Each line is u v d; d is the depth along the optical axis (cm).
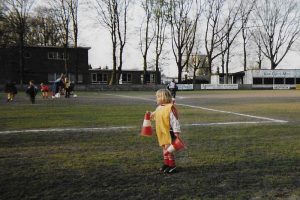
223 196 536
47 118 1562
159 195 538
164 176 641
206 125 1343
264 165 721
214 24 6362
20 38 5753
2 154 820
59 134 1118
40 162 741
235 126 1316
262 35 7044
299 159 774
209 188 572
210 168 697
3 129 1218
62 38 5972
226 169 690
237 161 754
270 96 3684
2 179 616
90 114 1742
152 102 2706
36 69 6053
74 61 6206
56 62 6147
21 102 2648
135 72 7562
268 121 1470
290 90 6081
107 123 1393
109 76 7319
